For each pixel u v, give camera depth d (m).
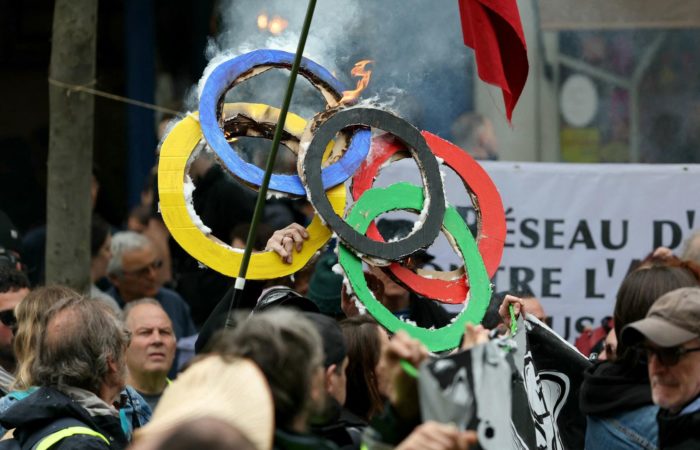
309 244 10.35
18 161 23.02
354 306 11.47
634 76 20.95
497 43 11.43
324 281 13.58
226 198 17.67
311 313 8.98
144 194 19.16
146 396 12.92
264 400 6.27
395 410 7.31
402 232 16.11
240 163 10.16
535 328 11.37
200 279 18.23
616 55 20.95
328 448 7.09
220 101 10.25
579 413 11.28
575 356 11.30
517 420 8.90
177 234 10.16
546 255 17.05
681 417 9.18
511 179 17.06
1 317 12.94
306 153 10.10
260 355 7.00
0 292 13.00
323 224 10.25
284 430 7.01
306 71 10.55
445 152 10.91
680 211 17.11
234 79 10.32
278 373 6.98
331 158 10.43
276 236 10.33
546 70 20.86
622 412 9.98
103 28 22.92
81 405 9.96
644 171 17.08
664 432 9.33
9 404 10.39
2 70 23.69
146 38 22.56
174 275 18.50
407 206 10.52
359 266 10.27
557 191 17.08
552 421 10.63
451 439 6.82
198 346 10.42
